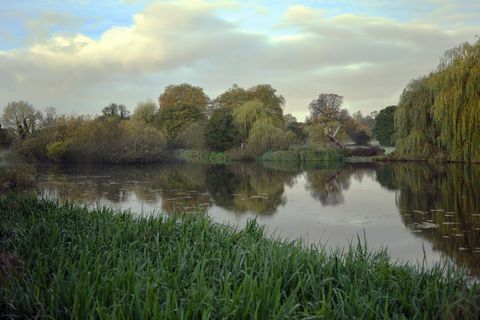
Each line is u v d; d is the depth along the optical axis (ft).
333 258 18.21
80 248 19.36
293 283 14.99
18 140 149.79
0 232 23.70
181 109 191.42
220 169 108.37
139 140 132.46
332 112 214.90
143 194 59.00
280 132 144.36
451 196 49.65
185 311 12.46
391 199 50.26
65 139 135.23
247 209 45.62
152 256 19.21
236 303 12.23
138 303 11.94
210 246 20.08
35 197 35.55
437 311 12.73
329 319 12.02
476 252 26.55
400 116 101.86
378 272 16.52
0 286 14.39
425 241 29.68
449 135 84.89
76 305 12.46
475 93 81.66
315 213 42.42
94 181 77.56
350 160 133.28
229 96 201.77
